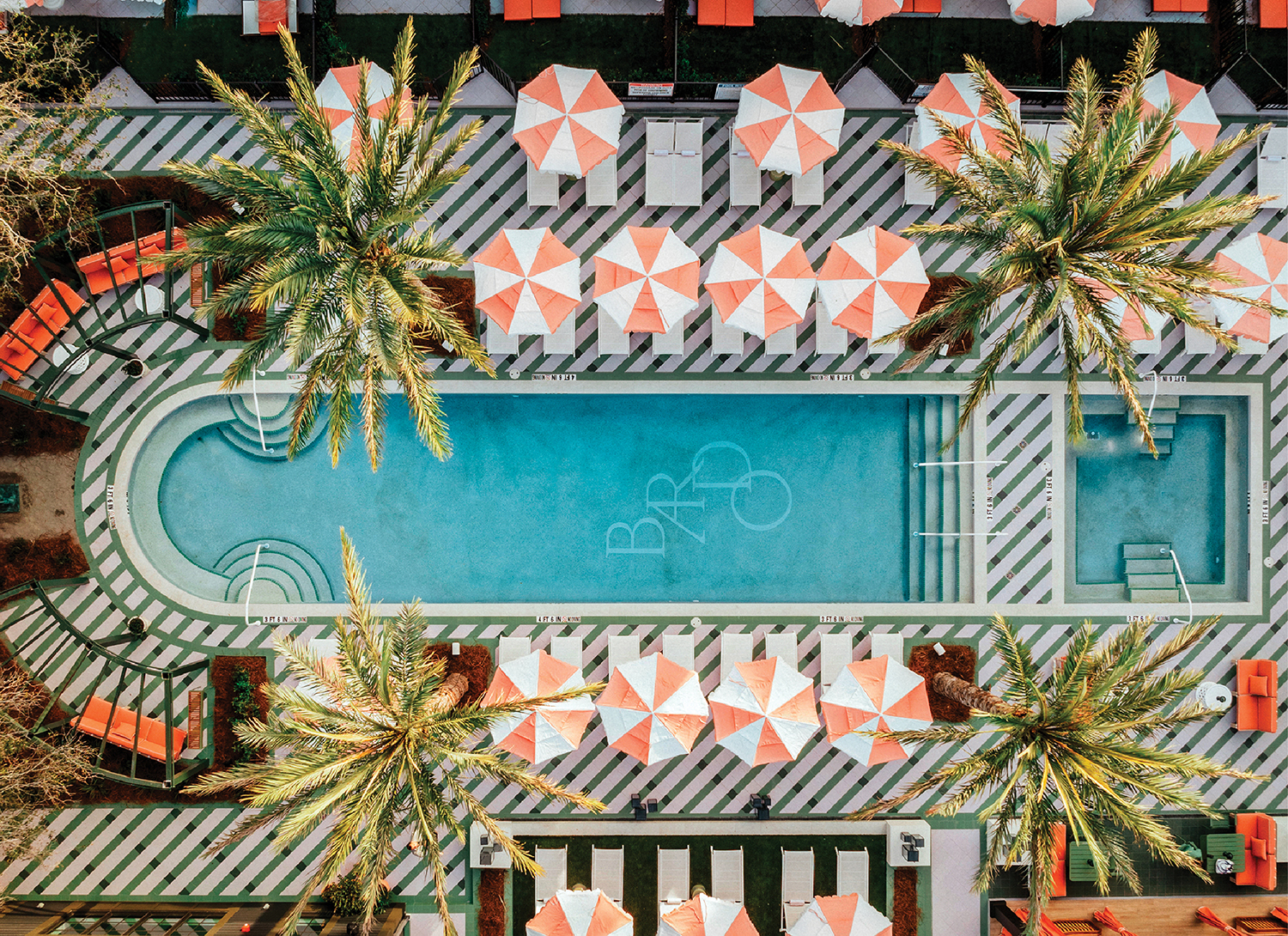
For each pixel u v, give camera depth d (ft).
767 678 47.85
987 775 39.45
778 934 53.72
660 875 51.98
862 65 52.60
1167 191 37.37
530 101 47.62
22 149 50.08
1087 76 41.22
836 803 53.78
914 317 48.26
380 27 51.08
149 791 52.70
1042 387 53.88
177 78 50.65
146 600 53.06
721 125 53.11
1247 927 53.21
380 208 38.06
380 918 51.90
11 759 48.73
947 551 54.29
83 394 52.75
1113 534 54.49
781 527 54.60
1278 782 54.34
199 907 52.70
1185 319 38.52
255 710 52.65
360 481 54.13
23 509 52.95
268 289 34.30
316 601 54.13
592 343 53.06
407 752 35.40
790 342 52.16
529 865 36.76
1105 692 39.27
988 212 41.09
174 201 52.11
